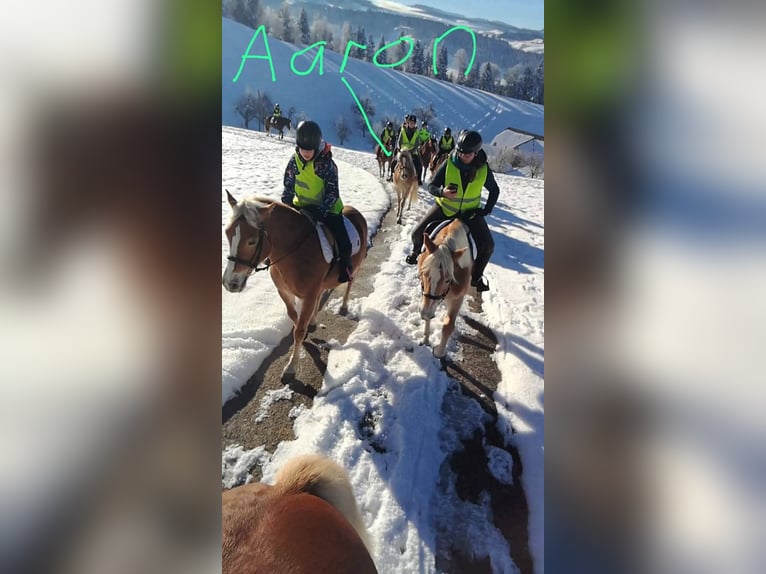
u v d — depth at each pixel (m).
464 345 5.11
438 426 4.36
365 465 4.02
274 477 3.86
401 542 3.65
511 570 3.54
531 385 4.70
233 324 4.74
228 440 4.09
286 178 4.89
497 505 3.90
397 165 6.30
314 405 4.35
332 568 2.54
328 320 5.18
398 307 5.36
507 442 4.32
